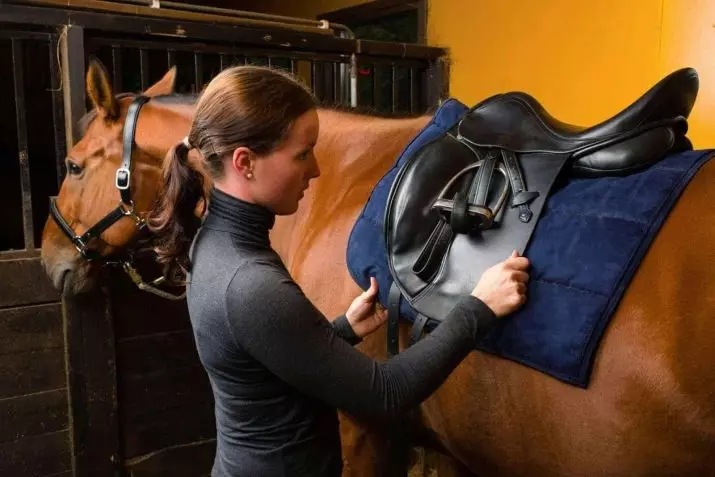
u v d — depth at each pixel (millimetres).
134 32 1965
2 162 3516
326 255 1344
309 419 879
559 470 967
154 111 1582
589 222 949
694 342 822
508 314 936
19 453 1944
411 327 1149
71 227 1673
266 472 862
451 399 1089
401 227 1133
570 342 902
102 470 2047
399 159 1286
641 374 853
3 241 3160
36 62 3502
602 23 2180
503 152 1074
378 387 782
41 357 1938
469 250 1040
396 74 2625
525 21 2445
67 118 1899
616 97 2168
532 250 979
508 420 1010
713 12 1868
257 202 838
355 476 1331
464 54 2723
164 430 2154
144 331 2074
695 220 870
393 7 3078
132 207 1589
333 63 2508
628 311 875
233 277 799
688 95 1021
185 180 887
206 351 852
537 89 2441
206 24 2082
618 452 888
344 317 1077
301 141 817
